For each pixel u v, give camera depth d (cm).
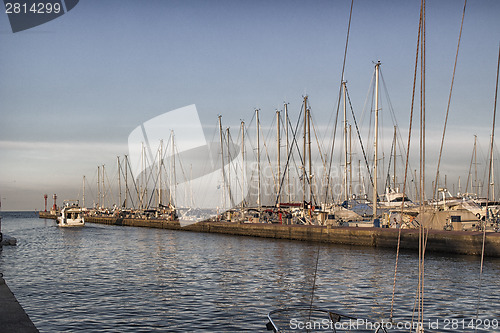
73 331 1681
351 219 6109
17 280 2842
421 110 837
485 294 2253
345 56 902
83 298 2252
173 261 3772
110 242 5991
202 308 2023
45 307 2061
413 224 4759
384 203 6325
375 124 5369
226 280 2750
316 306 2033
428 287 2444
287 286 2525
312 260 3653
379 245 4525
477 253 3653
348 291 2361
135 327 1728
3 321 1110
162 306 2064
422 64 833
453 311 1925
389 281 2631
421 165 866
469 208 5047
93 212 14688
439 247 3916
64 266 3525
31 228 10312
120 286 2580
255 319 1831
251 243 5425
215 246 5153
